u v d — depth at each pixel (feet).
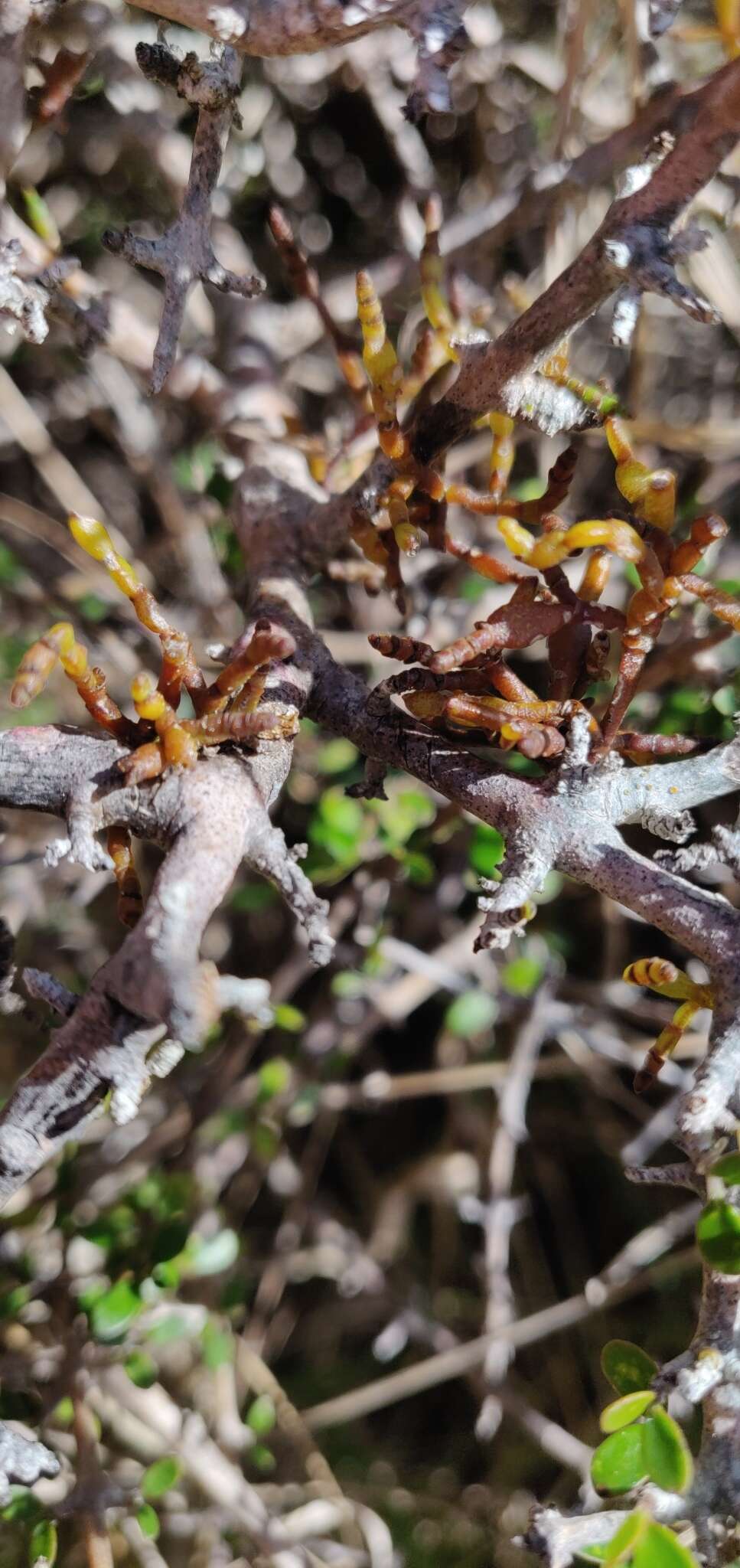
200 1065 1.01
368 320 0.56
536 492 0.89
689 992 0.53
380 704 0.56
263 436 0.76
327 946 0.51
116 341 0.75
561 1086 1.18
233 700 0.54
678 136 0.56
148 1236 0.78
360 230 1.15
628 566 0.80
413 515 0.60
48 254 0.64
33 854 0.90
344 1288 1.05
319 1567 0.87
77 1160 0.87
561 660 0.56
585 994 0.99
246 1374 0.97
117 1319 0.75
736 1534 0.52
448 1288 1.17
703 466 0.96
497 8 0.99
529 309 0.56
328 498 0.70
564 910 1.10
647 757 0.58
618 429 0.54
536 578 0.56
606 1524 0.52
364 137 1.10
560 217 0.82
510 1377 1.12
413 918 0.97
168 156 0.85
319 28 0.53
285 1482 1.04
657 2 0.58
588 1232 1.19
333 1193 1.22
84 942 1.07
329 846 0.81
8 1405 0.77
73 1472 0.77
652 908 0.52
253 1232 1.16
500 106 0.99
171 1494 0.84
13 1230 0.80
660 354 1.07
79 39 0.63
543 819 0.53
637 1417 0.53
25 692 0.50
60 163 1.01
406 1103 1.23
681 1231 0.93
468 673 0.55
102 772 0.52
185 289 0.57
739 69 0.51
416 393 0.67
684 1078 0.92
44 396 1.15
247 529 0.71
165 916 0.48
